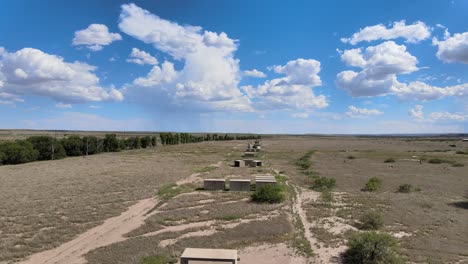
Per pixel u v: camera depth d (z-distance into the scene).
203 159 76.88
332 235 22.84
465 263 18.28
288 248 20.69
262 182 39.00
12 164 66.75
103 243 21.45
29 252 19.53
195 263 16.42
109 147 100.00
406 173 54.59
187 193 37.91
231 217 27.16
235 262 16.28
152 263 17.73
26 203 31.06
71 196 34.44
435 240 21.80
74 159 76.12
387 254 18.17
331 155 90.81
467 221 26.30
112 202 32.16
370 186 39.62
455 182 45.66
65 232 23.16
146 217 27.48
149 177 47.62
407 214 28.14
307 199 34.50
